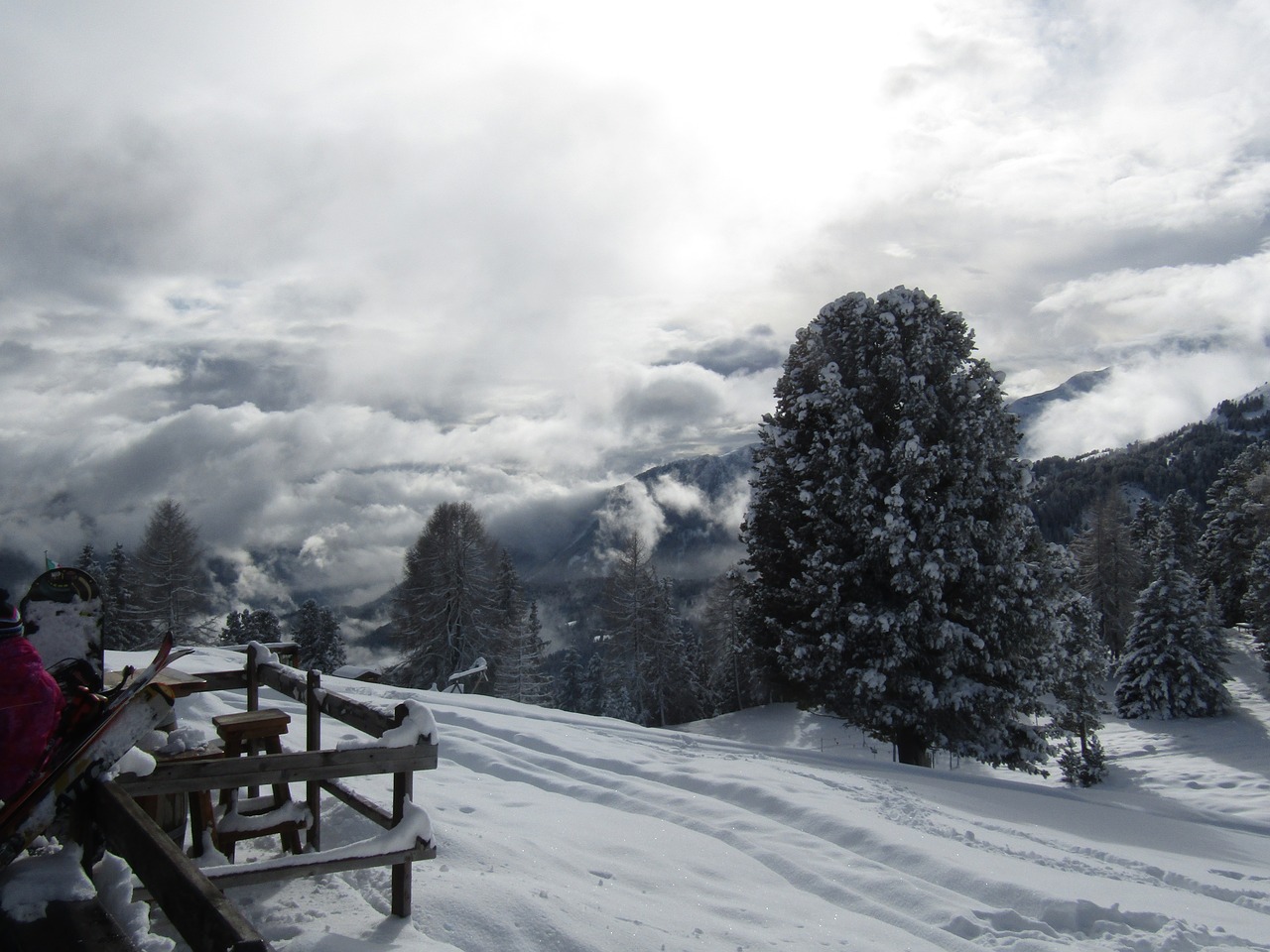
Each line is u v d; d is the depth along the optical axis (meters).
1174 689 52.06
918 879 7.33
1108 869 8.80
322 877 4.97
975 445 22.59
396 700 14.82
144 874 3.00
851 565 22.75
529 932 4.57
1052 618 23.28
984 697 22.14
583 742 12.43
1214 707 51.12
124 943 3.12
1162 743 45.62
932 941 6.00
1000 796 14.37
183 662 14.29
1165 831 13.26
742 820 8.49
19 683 3.64
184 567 46.06
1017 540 23.09
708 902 6.09
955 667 22.59
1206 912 7.29
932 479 22.09
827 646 22.61
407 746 4.38
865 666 22.73
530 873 5.82
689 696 63.50
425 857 4.30
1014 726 23.25
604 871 6.40
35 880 3.49
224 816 5.12
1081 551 80.00
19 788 3.64
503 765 10.10
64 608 4.45
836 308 24.86
